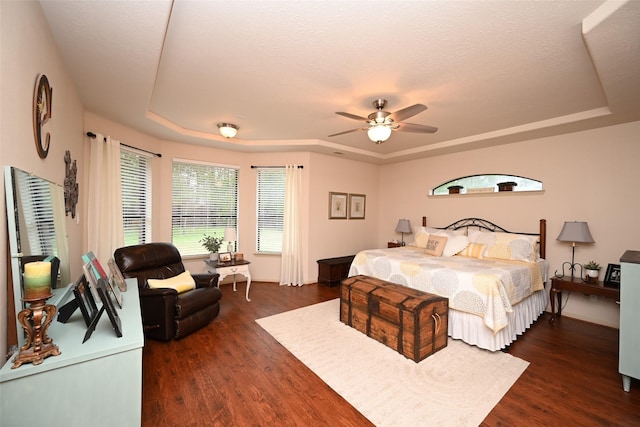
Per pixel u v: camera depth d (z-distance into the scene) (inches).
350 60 83.7
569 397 77.0
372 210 239.0
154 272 122.6
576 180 139.9
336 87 101.8
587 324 130.4
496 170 169.0
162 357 96.6
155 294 105.2
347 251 222.1
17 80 48.1
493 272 109.6
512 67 86.3
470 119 132.7
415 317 94.3
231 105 120.3
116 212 128.0
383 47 76.8
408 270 126.4
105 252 123.2
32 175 53.3
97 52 74.4
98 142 118.6
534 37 71.2
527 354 101.0
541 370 90.4
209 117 135.7
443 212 197.8
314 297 167.0
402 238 223.3
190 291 121.2
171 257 132.3
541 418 69.0
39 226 56.8
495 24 66.5
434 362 94.7
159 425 65.6
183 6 60.8
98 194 118.1
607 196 130.9
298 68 88.7
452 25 67.1
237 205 198.4
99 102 108.7
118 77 88.6
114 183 127.1
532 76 91.7
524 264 129.0
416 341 94.2
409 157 207.5
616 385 82.5
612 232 129.4
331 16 64.4
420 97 109.3
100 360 47.3
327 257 210.4
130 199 144.9
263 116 133.7
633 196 124.3
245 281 201.9
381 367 91.3
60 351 46.1
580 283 126.1
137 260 116.8
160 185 165.8
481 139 156.3
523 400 75.7
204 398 75.3
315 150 192.4
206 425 65.9
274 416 69.1
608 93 95.7
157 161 163.2
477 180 180.4
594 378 86.0
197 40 74.0
